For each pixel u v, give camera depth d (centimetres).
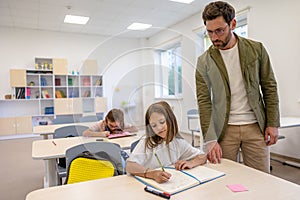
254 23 379
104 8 464
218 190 86
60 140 215
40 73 584
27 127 570
